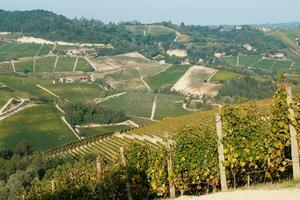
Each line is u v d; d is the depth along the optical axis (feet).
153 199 61.05
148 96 603.26
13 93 513.45
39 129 401.90
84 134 398.83
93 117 430.61
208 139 54.39
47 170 209.05
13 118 419.95
